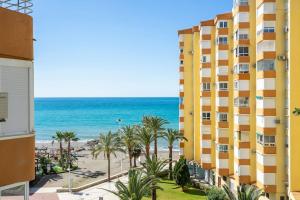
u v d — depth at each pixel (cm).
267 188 4603
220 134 5866
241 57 5150
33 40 1197
